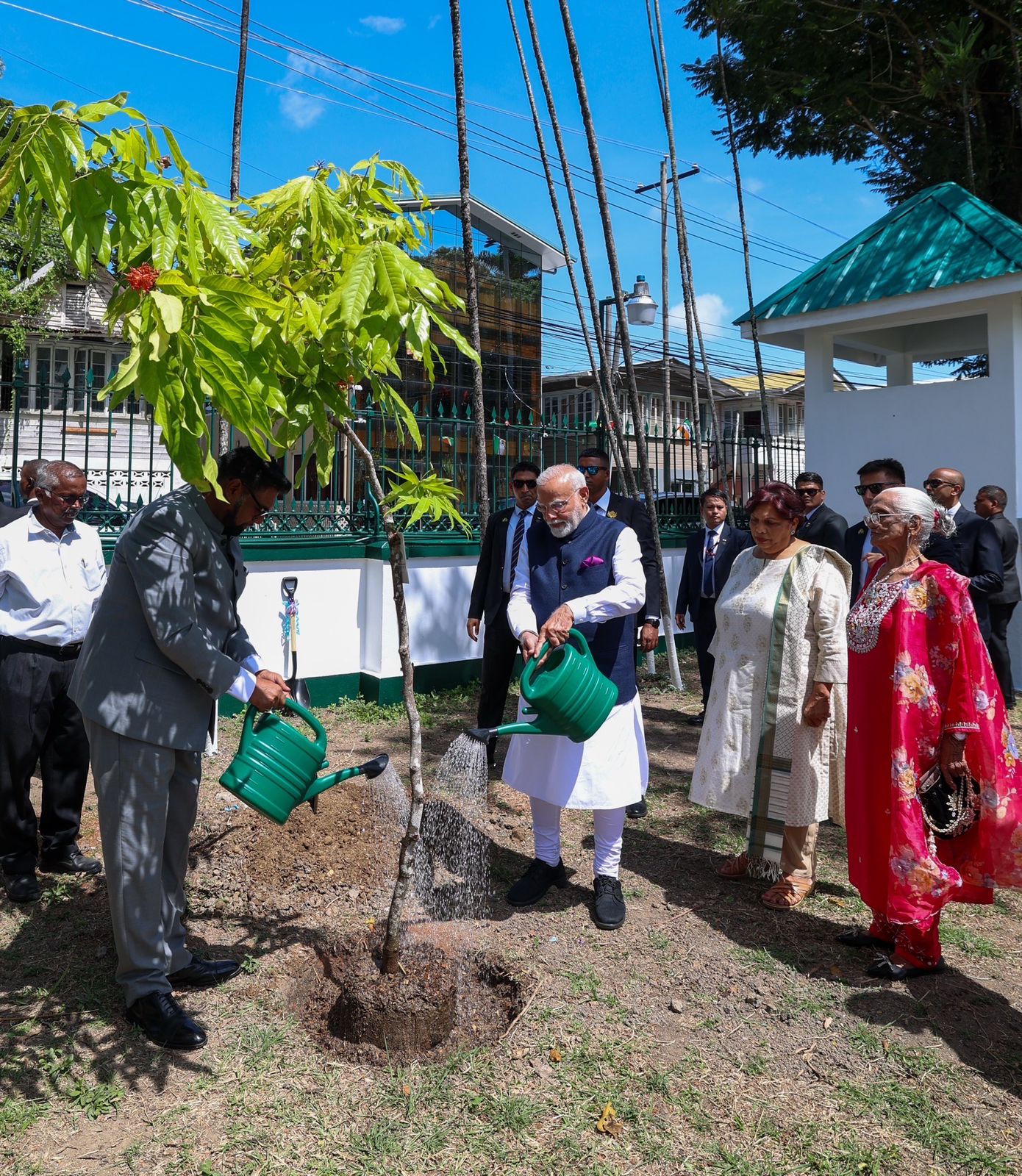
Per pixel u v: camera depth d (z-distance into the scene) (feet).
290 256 8.80
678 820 16.20
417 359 8.41
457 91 21.90
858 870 11.17
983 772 10.39
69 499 12.19
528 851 14.46
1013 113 38.78
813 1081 8.86
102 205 7.04
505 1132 8.02
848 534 20.81
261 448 7.08
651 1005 10.09
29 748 11.97
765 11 37.52
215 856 13.51
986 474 26.11
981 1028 9.84
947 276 25.94
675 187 30.12
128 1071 8.74
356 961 10.94
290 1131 7.97
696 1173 7.61
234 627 10.36
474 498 25.03
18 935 11.30
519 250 66.08
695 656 30.30
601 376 27.17
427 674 23.77
